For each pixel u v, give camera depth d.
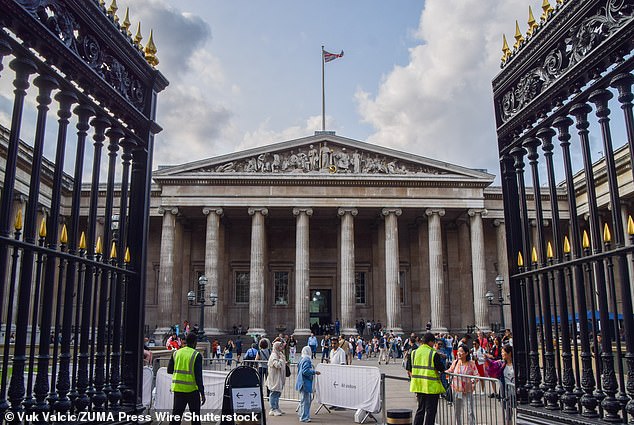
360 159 68.00
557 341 7.23
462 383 14.62
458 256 73.38
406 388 29.72
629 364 5.86
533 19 7.83
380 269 69.56
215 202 65.38
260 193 65.94
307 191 66.25
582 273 6.86
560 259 7.29
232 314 72.31
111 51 7.78
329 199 66.19
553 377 7.33
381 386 17.20
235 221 74.62
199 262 72.44
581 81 6.81
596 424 6.22
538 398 7.58
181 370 11.62
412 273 73.75
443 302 64.12
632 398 5.77
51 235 6.58
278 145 66.94
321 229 76.06
